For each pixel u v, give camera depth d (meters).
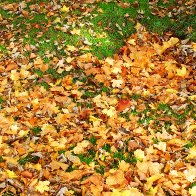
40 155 1.82
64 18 2.68
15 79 2.31
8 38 2.60
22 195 1.64
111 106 2.05
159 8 2.69
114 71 2.28
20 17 2.75
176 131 1.90
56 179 1.69
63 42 2.52
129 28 2.58
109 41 2.51
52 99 2.15
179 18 2.59
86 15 2.67
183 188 1.62
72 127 1.97
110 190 1.63
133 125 1.95
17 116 2.07
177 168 1.71
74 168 1.77
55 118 2.02
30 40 2.56
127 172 1.71
